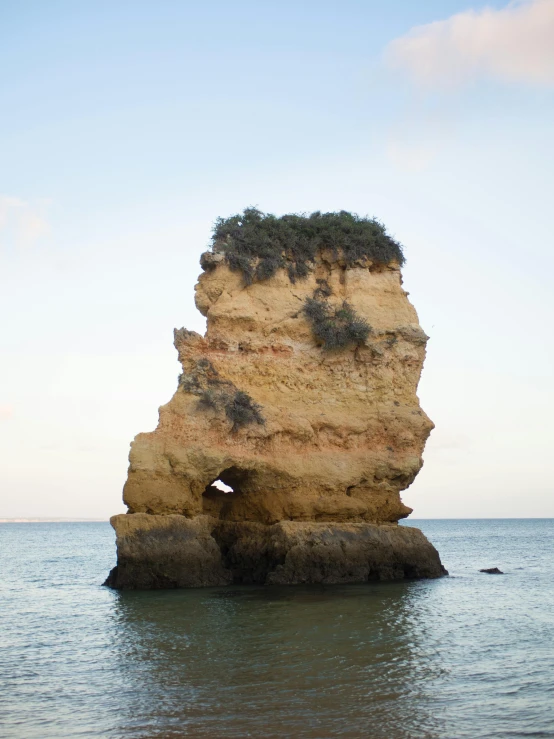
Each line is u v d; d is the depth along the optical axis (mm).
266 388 37062
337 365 38031
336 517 36031
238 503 37156
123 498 33312
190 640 21328
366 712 14789
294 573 33594
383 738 13438
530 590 34188
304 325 38031
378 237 40250
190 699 15711
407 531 36750
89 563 57781
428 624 23906
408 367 38781
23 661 19766
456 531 157500
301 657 19062
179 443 33812
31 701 15938
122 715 14828
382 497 37156
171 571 32344
